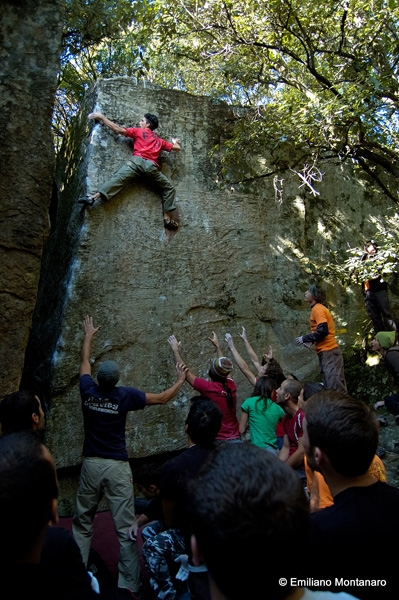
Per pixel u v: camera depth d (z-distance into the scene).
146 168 5.11
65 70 7.49
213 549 0.94
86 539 3.58
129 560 3.40
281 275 6.13
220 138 5.86
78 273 4.88
